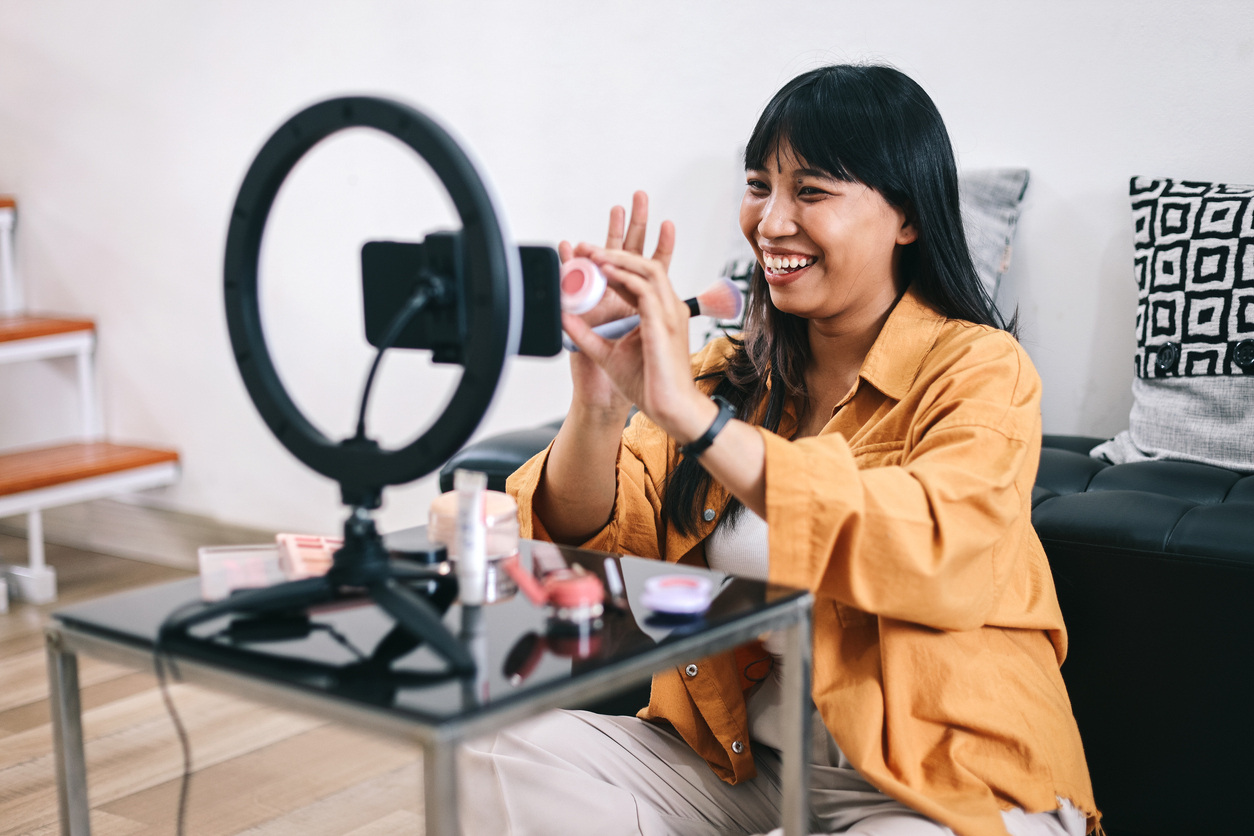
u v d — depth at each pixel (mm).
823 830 1077
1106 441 1855
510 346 802
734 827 1185
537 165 2559
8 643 2518
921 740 1009
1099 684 1409
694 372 1322
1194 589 1337
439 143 794
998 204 1961
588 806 1089
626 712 1515
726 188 2307
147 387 3242
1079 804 1043
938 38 2047
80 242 3311
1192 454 1663
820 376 1236
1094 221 1941
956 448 982
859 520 894
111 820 1705
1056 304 1991
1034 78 1968
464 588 839
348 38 2771
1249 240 1676
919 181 1117
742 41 2258
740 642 803
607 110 2443
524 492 1178
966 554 932
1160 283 1749
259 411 896
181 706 2148
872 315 1184
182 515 3201
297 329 2943
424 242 819
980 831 942
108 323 3289
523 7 2520
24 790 1803
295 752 1948
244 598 842
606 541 1216
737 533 1192
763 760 1188
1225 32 1806
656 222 2410
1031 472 1033
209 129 3010
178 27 3014
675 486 1211
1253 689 1317
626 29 2391
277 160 866
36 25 3287
